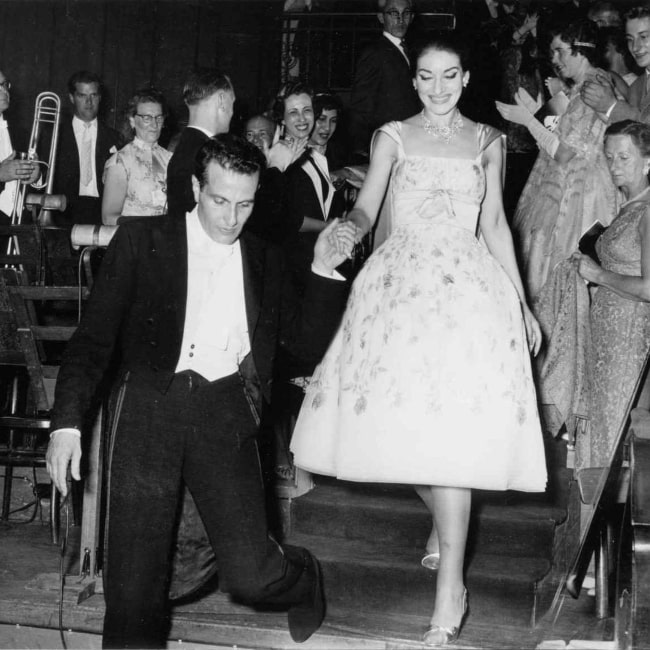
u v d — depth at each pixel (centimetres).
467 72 377
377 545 418
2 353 466
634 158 418
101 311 296
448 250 362
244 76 863
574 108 511
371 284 369
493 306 357
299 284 500
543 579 378
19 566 447
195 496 299
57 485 283
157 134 562
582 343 433
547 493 447
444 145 376
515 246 524
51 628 386
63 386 290
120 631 288
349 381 360
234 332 302
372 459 344
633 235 413
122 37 862
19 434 572
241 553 295
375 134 384
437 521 353
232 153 290
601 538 386
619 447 370
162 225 303
